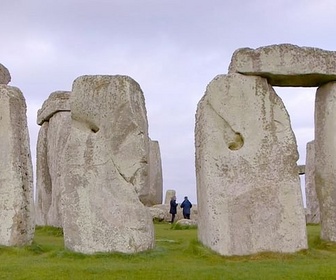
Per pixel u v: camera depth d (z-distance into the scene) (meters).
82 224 11.58
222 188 11.91
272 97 12.46
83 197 11.65
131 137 11.78
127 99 11.80
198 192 12.83
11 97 12.65
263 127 12.28
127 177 11.72
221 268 10.23
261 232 11.85
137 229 11.62
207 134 12.18
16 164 12.44
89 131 11.98
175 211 23.67
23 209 12.39
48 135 21.25
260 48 12.47
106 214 11.58
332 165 13.38
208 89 12.39
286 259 11.45
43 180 21.38
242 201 11.86
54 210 19.33
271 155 12.20
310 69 12.61
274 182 12.09
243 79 12.38
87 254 11.39
